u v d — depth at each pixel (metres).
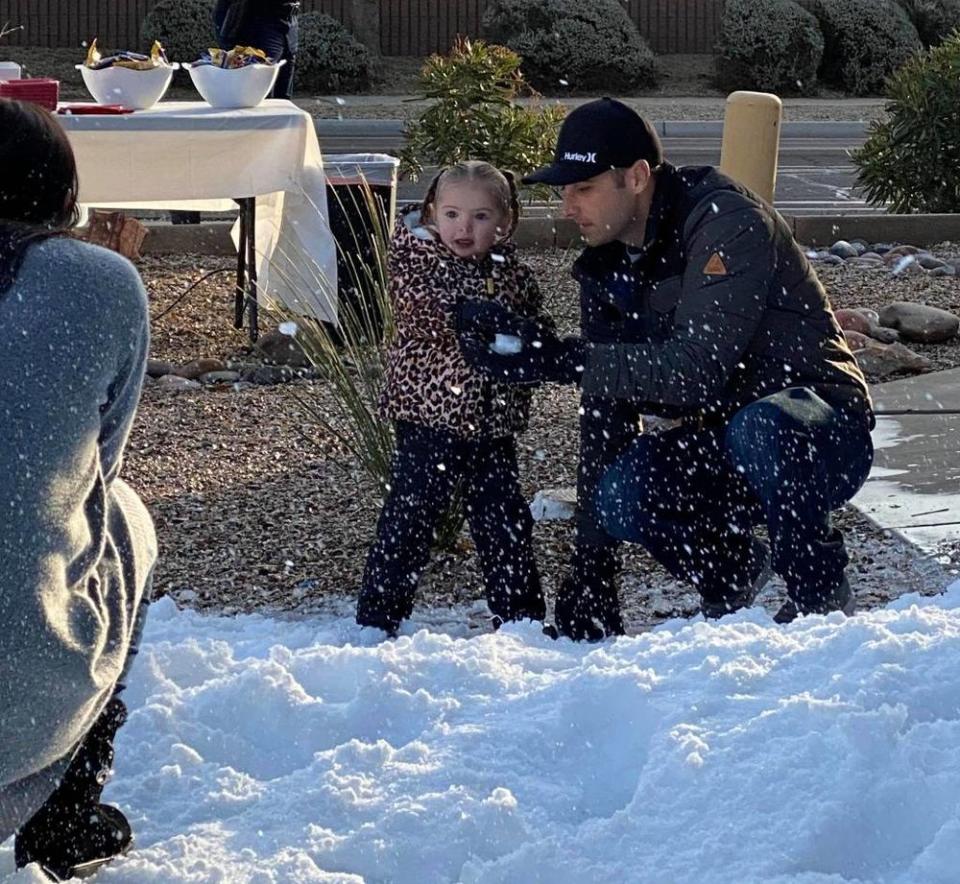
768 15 24.94
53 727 2.19
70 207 2.29
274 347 7.50
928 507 5.37
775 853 2.63
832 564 3.85
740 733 2.91
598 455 4.12
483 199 4.05
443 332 4.09
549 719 3.13
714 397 3.87
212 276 9.48
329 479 5.74
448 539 4.95
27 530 2.07
